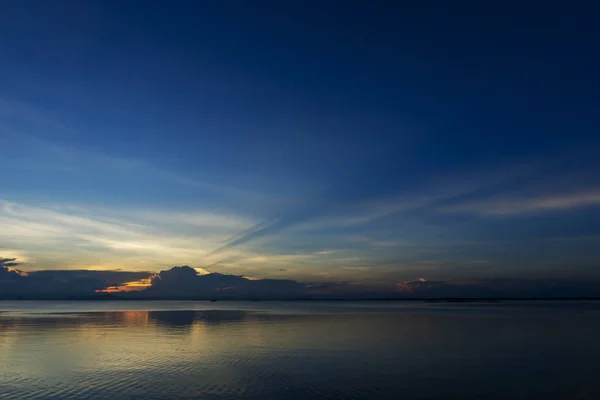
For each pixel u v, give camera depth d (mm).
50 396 22672
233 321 75375
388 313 104125
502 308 140375
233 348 39438
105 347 40156
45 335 50875
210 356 34781
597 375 27578
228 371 28734
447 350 37844
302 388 24328
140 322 72938
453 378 26734
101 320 78000
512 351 37312
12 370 29078
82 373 28078
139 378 26688
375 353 36312
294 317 87688
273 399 22203
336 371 28734
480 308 141250
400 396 22766
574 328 58062
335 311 120000
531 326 61469
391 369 29391
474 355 35250
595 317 82062
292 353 36281
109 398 22250
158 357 34250
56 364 31234
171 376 27234
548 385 25094
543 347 39688
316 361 32406
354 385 25016
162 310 132625
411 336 49000
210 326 64125
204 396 22703
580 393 23484
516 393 23453
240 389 24109
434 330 56062
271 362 32031
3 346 40906
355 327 61344
